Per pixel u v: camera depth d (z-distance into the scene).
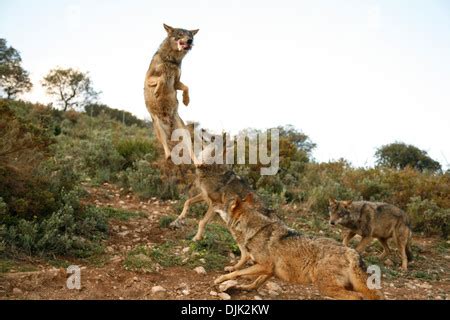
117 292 5.96
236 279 6.92
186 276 6.69
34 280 5.94
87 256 7.19
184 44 8.15
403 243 8.56
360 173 13.59
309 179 13.21
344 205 8.66
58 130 18.48
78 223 7.97
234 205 6.45
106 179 11.93
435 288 7.41
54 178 8.91
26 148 8.84
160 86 8.26
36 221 7.59
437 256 9.41
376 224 8.59
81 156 13.02
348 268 5.70
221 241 8.27
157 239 8.23
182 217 8.80
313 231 9.91
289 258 6.05
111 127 22.27
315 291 6.71
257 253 6.23
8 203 7.61
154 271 6.66
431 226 10.84
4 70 28.75
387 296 6.74
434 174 14.40
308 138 22.86
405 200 12.13
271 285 6.68
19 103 21.73
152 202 10.72
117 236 8.17
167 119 8.67
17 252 6.76
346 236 9.05
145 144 13.99
